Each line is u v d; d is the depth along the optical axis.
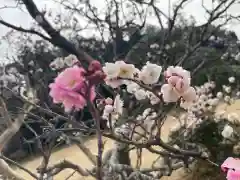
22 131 8.70
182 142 5.53
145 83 2.54
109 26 7.96
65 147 11.72
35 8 5.28
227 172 2.05
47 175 5.03
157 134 2.79
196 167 7.25
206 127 7.17
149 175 5.42
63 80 1.65
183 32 9.09
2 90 6.66
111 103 2.80
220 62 11.30
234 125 7.30
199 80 9.79
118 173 5.13
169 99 2.38
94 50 8.47
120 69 2.41
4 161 5.64
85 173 5.31
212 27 9.10
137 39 8.35
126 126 3.88
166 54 8.11
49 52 8.41
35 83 7.33
